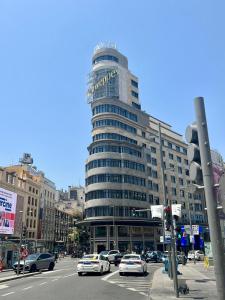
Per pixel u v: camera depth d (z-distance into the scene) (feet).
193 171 19.58
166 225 46.88
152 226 250.57
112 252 141.49
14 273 98.78
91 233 236.02
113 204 230.48
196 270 98.84
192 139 20.34
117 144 248.32
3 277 77.61
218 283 16.97
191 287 53.78
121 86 284.00
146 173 264.11
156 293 45.85
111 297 44.27
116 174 239.09
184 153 332.19
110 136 249.75
